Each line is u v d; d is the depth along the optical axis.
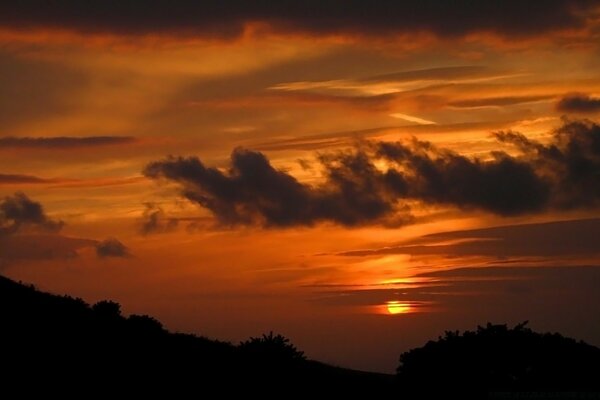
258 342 50.50
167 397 37.69
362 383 49.00
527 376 50.31
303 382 45.81
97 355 42.09
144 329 50.84
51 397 34.25
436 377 50.22
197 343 50.28
